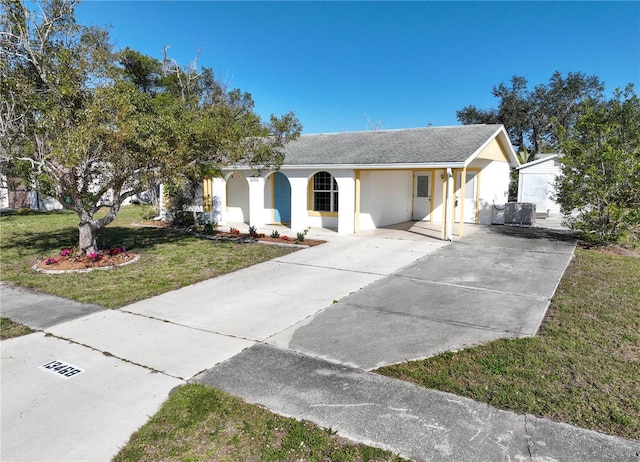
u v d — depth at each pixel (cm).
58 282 795
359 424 343
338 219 1405
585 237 1159
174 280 814
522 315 594
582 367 436
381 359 463
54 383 418
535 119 3825
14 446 322
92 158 877
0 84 844
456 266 905
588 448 308
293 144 1670
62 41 1116
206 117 1004
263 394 392
